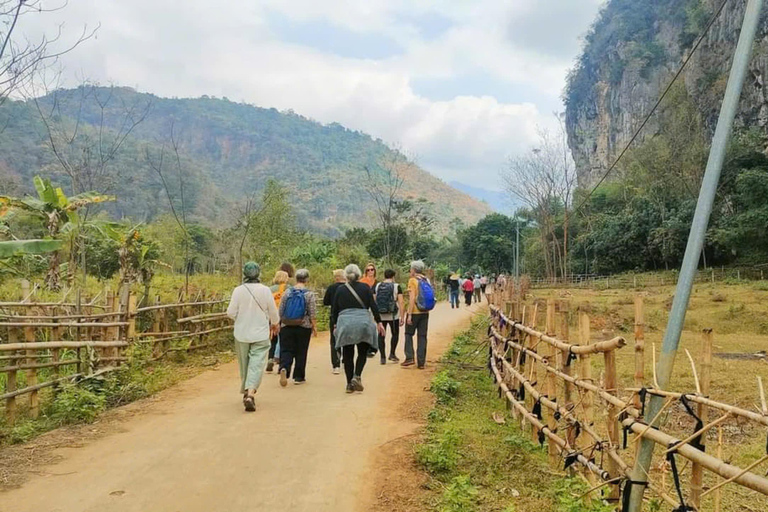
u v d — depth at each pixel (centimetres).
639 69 7294
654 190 5341
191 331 1159
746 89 5212
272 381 888
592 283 4672
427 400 759
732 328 1912
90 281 1577
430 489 466
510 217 7412
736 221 4188
